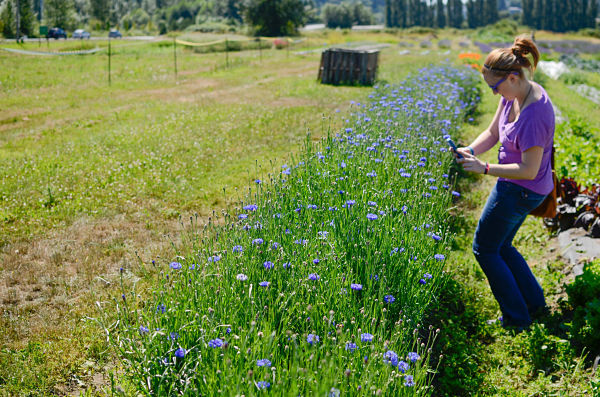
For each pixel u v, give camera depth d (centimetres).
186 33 6081
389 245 359
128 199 648
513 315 375
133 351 278
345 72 1714
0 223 564
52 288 430
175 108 1293
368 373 245
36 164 789
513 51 326
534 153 324
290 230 380
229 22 9681
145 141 937
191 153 855
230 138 955
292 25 5297
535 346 343
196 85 1728
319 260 337
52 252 497
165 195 662
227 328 270
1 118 1160
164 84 1758
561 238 508
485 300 415
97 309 392
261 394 226
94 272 457
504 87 329
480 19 13650
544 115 320
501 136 352
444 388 317
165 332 270
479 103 1296
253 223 375
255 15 5275
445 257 396
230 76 1981
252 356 251
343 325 283
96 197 652
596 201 514
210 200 648
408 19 13738
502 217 350
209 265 330
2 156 841
